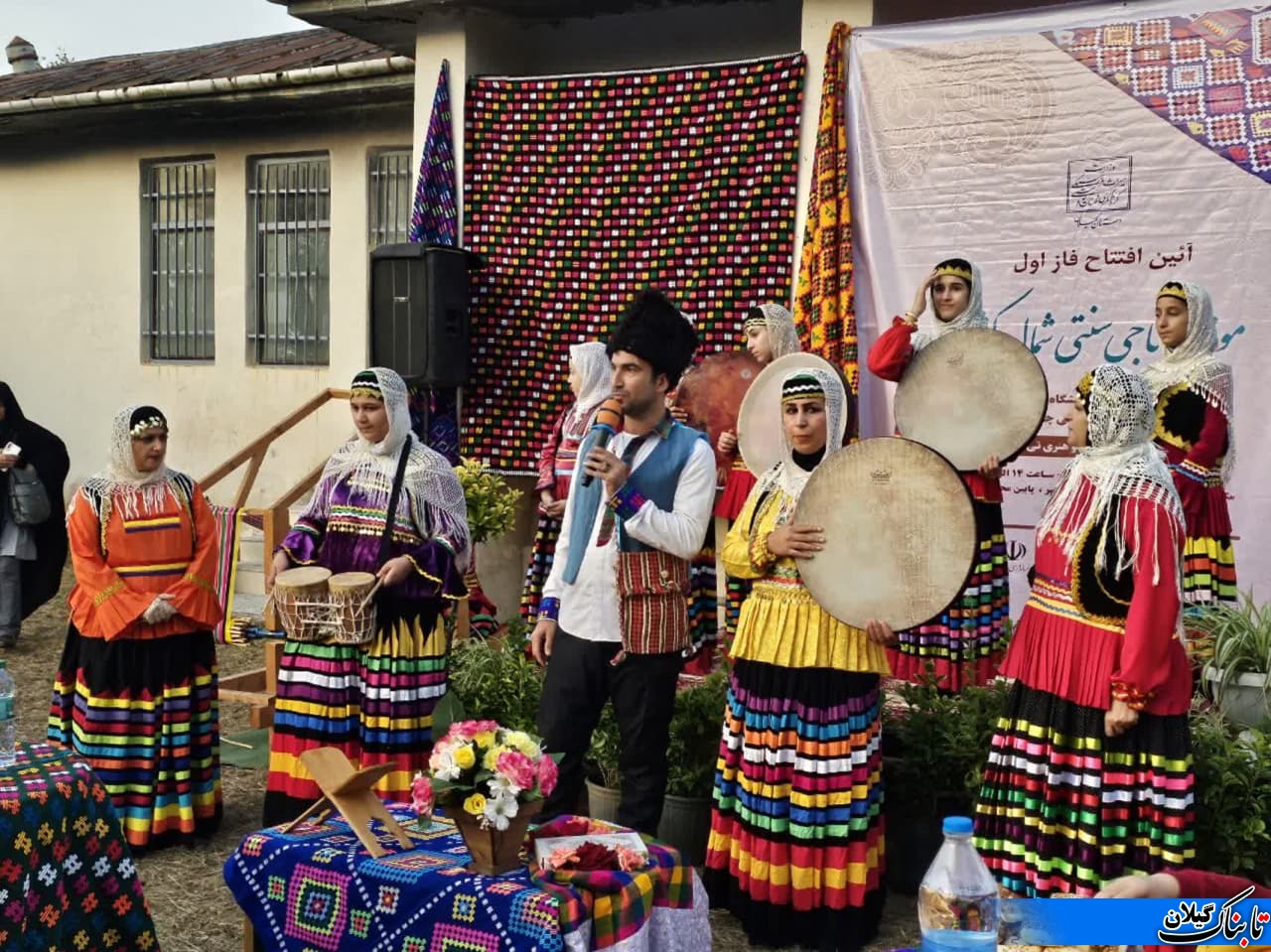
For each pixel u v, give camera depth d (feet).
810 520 13.55
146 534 16.63
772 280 23.94
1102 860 12.67
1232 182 19.98
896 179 22.40
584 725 14.35
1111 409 12.62
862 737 13.69
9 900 11.00
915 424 19.22
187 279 35.94
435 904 10.43
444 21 26.76
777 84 23.67
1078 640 12.74
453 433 26.99
